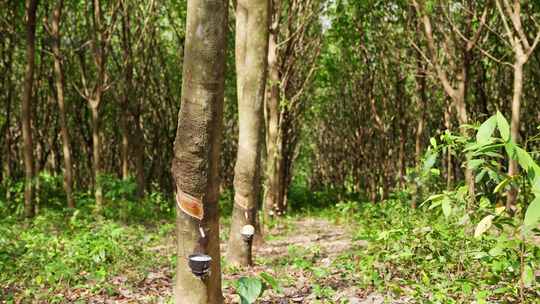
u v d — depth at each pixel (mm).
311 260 8719
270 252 10492
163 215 17547
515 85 12039
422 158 4305
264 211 16469
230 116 30359
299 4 18531
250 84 9289
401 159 23312
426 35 13891
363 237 7598
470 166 3584
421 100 19766
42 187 20438
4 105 23500
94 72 22953
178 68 25797
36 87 21781
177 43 25734
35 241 9805
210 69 4047
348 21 20422
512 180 3660
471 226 5836
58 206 18359
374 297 5816
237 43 9836
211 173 4281
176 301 4406
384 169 25375
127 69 20391
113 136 30359
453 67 14523
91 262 8156
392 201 12625
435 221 8453
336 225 16125
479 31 13359
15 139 25062
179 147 4207
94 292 6855
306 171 55875
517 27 11859
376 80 25703
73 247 8805
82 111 26594
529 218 2752
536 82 17922
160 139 28344
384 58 22312
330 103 34844
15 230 11820
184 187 4273
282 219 18031
